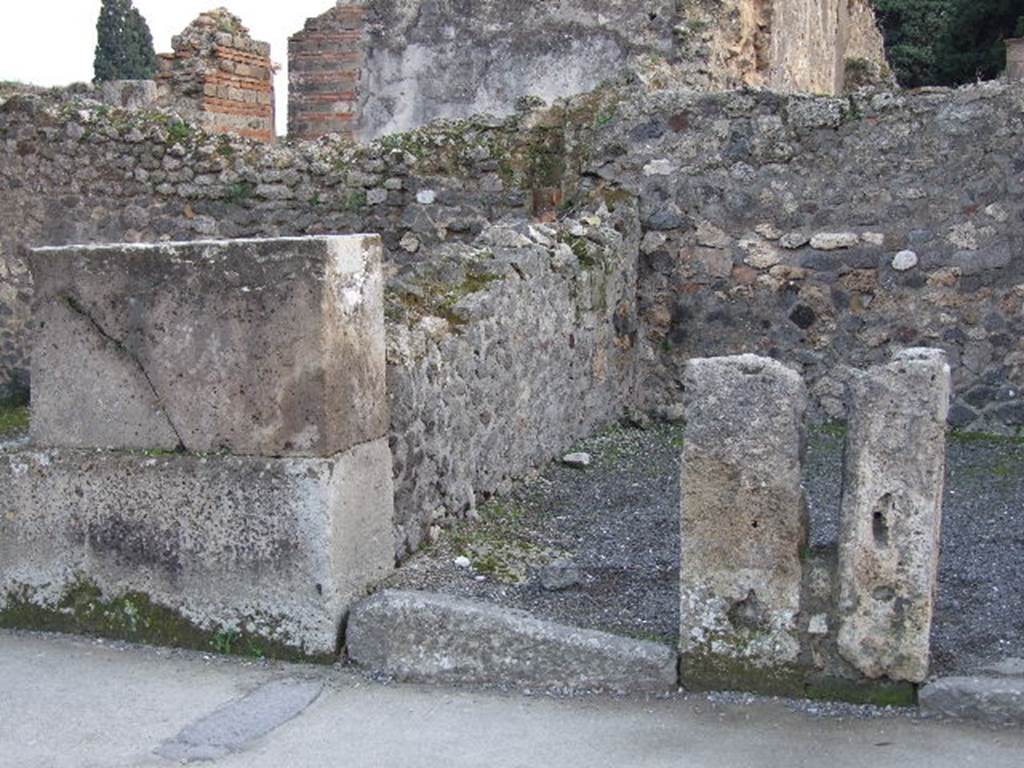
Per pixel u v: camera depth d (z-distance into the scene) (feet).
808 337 27.30
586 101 29.63
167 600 15.31
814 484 21.89
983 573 16.94
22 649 15.26
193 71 40.75
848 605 12.96
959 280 26.05
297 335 14.56
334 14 40.68
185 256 14.87
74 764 12.15
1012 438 25.58
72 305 15.49
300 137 41.50
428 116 40.09
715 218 27.81
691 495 13.35
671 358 28.35
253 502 14.78
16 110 33.17
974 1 77.15
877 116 26.37
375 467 15.74
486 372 20.04
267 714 13.24
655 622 14.87
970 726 12.56
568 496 21.27
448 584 15.98
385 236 31.19
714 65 36.50
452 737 12.67
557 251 24.00
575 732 12.71
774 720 12.78
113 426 15.55
